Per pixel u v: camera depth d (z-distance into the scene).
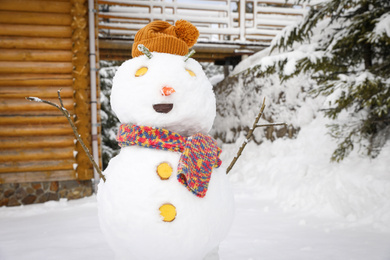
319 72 7.52
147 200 1.65
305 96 8.00
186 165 1.68
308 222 4.43
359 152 5.61
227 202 1.84
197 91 1.85
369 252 3.20
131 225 1.65
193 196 1.71
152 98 1.77
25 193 6.45
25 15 6.36
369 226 4.08
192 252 1.71
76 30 6.54
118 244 1.74
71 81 6.60
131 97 1.82
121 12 11.18
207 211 1.72
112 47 9.67
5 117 6.32
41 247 3.52
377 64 5.34
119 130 1.94
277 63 5.67
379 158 5.11
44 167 6.51
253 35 12.55
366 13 5.17
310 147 7.05
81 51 6.59
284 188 6.02
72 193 6.67
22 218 5.23
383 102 4.84
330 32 6.84
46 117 6.48
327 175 5.43
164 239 1.64
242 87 10.53
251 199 6.11
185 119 1.83
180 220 1.66
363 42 5.47
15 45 6.34
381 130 5.64
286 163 7.00
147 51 1.85
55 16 6.49
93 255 3.23
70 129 6.59
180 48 1.95
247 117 10.12
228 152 10.28
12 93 6.35
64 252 3.33
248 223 4.46
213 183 1.82
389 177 4.64
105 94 11.63
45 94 6.50
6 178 6.36
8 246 3.59
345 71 5.66
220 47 10.71
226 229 1.86
